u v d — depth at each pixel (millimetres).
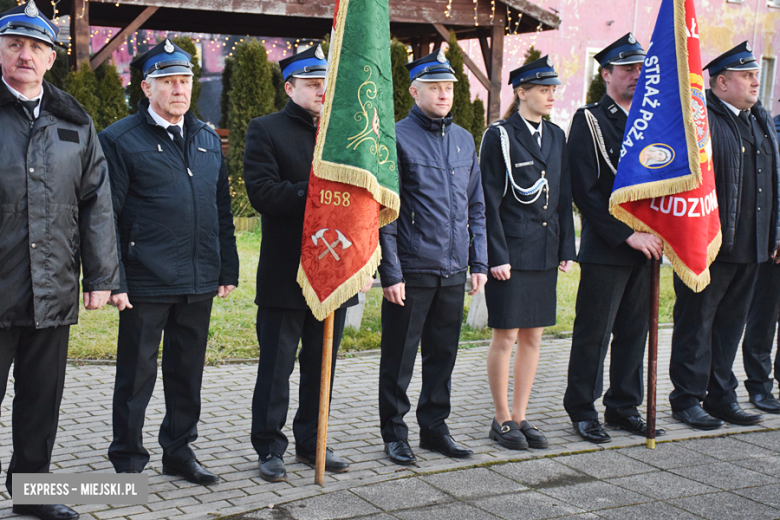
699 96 4207
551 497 3586
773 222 5008
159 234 3580
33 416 3275
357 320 6848
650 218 4273
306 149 3805
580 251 4629
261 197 3684
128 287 3553
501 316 4273
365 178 3467
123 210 3576
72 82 10664
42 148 3070
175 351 3740
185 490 3596
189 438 3781
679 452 4285
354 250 3539
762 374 5336
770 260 5242
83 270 3268
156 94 3576
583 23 17203
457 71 12117
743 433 4676
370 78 3492
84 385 5285
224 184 3895
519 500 3535
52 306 3123
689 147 4117
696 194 4211
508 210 4320
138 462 3652
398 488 3648
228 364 5992
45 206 3078
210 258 3748
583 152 4559
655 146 4164
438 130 4113
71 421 4551
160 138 3627
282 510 3359
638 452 4266
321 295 3562
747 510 3504
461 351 6641
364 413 4887
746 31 19547
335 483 3707
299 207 3674
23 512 3236
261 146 3730
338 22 3498
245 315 7191
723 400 4992
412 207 4020
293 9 11625
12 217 3023
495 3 12633
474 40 16047
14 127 3035
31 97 3082
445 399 4230
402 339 4062
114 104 11211
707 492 3699
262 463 3789
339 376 5762
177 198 3607
